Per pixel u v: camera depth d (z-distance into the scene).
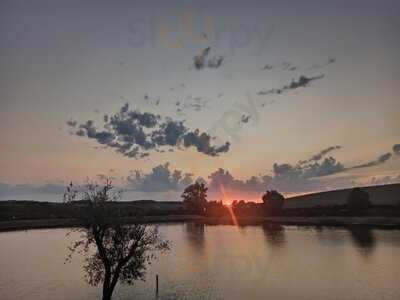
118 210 30.08
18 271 47.53
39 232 102.19
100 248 29.38
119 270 29.67
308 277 42.41
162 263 52.56
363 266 48.09
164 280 41.31
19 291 37.44
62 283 40.34
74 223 29.53
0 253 64.06
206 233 100.44
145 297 34.53
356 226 104.25
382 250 60.59
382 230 92.19
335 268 47.31
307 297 34.41
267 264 50.94
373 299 33.38
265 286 38.59
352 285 38.38
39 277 43.59
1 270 48.25
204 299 33.94
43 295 35.88
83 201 29.53
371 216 119.69
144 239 31.31
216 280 41.28
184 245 73.38
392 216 115.25
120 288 37.62
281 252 61.66
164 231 107.94
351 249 62.72
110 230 30.02
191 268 48.56
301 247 67.06
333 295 34.94
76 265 51.22
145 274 44.22
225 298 34.16
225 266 49.81
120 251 29.78
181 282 40.38
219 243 76.56
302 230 101.00
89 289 37.72
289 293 35.81
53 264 52.34
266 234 93.75
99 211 29.22
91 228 30.20
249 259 55.19
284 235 89.88
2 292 37.12
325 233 90.44
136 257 30.77
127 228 30.03
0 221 120.44
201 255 59.75
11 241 82.31
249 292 36.28
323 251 61.47
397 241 71.19
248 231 103.88
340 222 115.44
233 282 40.31
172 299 33.84
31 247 71.88
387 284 38.34
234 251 63.84
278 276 43.16
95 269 31.36
